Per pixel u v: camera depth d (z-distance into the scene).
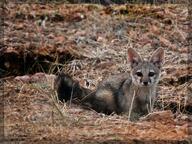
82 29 18.89
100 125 12.03
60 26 19.06
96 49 17.22
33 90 14.06
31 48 16.59
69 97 13.80
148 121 12.56
